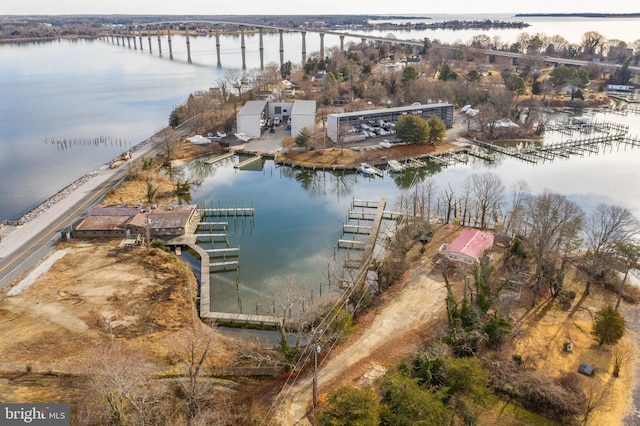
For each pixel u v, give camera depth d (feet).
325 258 298.97
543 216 268.62
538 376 182.19
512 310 228.63
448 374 169.99
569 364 195.42
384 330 219.20
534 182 412.36
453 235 307.58
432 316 227.81
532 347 205.16
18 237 302.86
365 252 292.40
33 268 268.21
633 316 226.38
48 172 445.37
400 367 181.47
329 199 393.50
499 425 165.89
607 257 243.40
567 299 237.04
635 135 538.06
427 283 254.88
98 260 278.05
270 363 195.31
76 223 320.09
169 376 187.32
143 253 286.87
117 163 435.94
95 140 547.90
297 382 188.24
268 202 388.78
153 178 408.26
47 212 337.72
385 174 449.48
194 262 290.35
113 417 157.69
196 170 461.37
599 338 207.31
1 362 194.18
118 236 305.32
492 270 237.66
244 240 324.19
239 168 464.65
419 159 475.72
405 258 280.31
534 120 567.18
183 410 168.86
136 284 255.09
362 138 512.22
